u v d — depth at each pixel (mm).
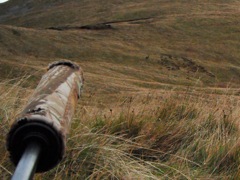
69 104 2416
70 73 3068
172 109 5848
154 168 4223
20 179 1479
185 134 5180
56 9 182000
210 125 5785
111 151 3828
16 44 88062
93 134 4008
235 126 5930
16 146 1675
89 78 60125
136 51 98625
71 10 168750
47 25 165375
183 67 92312
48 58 87125
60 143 1702
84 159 3611
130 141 4332
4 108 3906
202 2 141375
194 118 5863
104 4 162000
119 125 5012
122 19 136375
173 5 140000
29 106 1995
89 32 108562
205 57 100062
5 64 49281
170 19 121438
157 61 93625
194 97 6863
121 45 101250
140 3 151750
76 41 99000
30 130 1667
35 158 1606
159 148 4875
